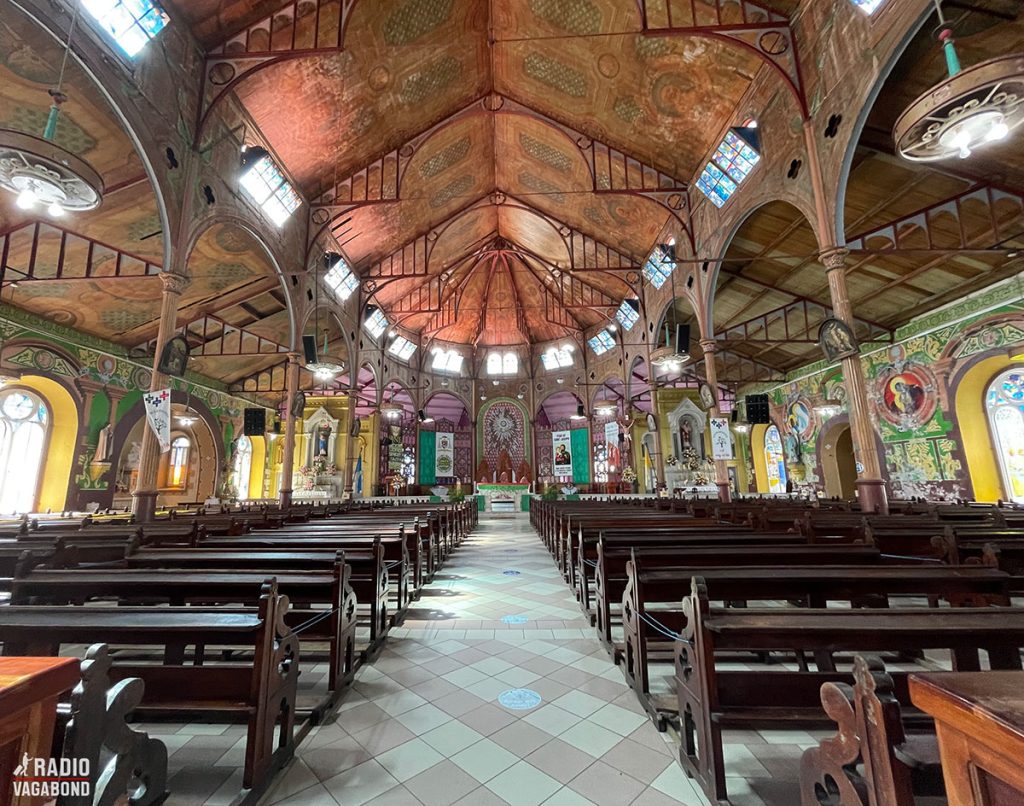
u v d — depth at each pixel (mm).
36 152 4934
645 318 18922
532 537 14734
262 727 2572
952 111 4848
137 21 7543
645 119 12773
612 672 4191
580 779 2703
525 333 26891
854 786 1503
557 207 18438
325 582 3664
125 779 1734
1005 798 906
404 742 3102
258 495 21719
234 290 14500
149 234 10906
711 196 12867
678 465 21047
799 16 9016
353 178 14164
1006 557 4434
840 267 8312
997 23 6793
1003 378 11820
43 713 1166
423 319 24953
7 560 4449
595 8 10719
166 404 7961
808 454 18875
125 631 2465
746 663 4473
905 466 13758
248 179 10805
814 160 8695
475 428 26750
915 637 2205
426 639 5090
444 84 13406
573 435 26391
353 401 18234
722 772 2369
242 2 8859
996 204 9523
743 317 17484
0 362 11266
